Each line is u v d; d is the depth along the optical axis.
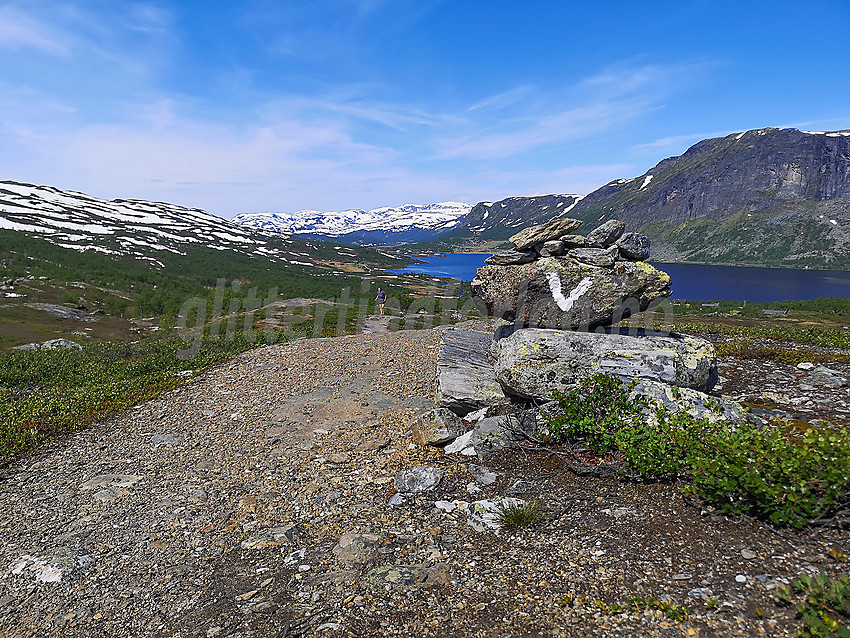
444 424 9.48
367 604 4.99
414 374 14.66
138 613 5.30
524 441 8.41
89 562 6.34
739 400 10.80
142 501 8.06
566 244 10.66
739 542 5.09
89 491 8.47
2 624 5.26
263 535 6.71
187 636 4.80
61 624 5.21
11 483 8.90
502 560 5.52
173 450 10.28
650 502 6.12
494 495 7.10
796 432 8.36
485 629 4.47
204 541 6.75
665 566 4.93
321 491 7.98
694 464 5.97
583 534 5.73
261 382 15.10
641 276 10.06
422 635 4.49
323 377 15.12
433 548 5.96
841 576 4.23
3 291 47.28
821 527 5.01
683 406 7.78
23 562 6.39
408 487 7.68
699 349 9.70
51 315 41.66
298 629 4.70
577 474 7.22
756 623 4.02
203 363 18.19
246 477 8.80
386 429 10.49
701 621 4.14
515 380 9.36
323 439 10.29
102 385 15.46
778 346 16.53
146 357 19.73
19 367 18.28
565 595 4.76
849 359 13.44
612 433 7.47
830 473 4.96
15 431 11.15
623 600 4.57
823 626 3.74
